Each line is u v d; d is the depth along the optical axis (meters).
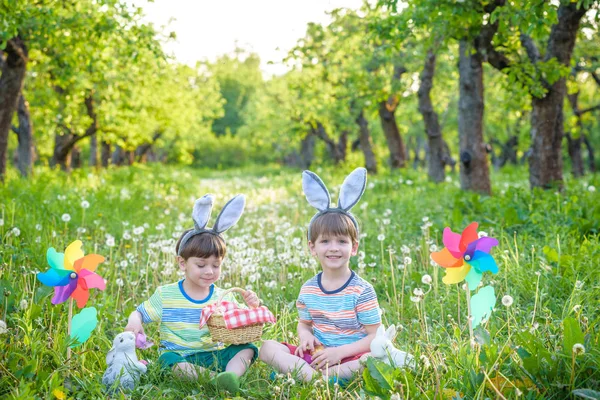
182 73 24.38
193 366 3.60
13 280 4.75
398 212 9.52
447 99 23.75
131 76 17.16
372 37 9.54
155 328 4.58
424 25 9.11
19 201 8.14
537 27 7.36
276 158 59.28
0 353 3.50
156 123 27.11
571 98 20.41
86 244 6.80
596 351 3.04
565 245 5.82
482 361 3.21
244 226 9.30
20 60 10.80
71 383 3.49
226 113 73.50
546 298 4.77
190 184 18.98
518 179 19.78
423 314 4.38
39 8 9.86
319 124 30.16
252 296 3.89
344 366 3.57
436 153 16.84
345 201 3.94
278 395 3.28
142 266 6.53
